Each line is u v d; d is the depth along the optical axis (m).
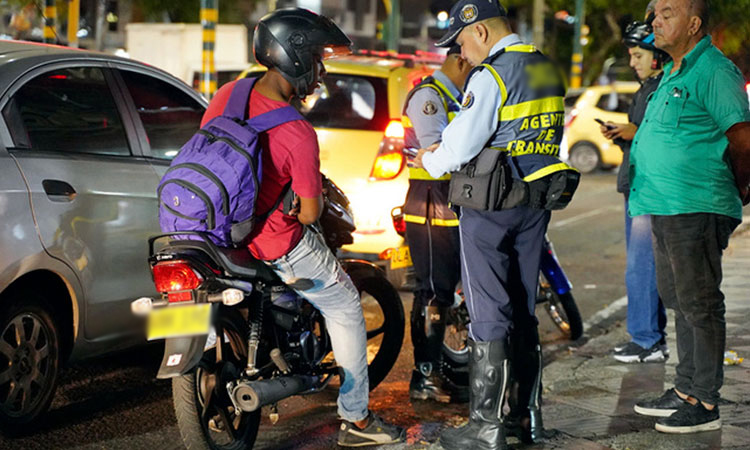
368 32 35.47
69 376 5.47
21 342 4.42
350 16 34.50
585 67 39.59
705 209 4.43
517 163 4.13
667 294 4.79
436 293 5.11
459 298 5.52
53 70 4.75
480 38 4.20
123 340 4.99
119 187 4.81
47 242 4.39
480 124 4.04
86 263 4.61
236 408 3.99
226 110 3.89
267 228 3.97
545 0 35.81
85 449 4.39
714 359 4.54
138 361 5.79
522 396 4.45
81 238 4.58
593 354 6.23
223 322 3.98
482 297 4.22
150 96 5.29
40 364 4.52
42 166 4.46
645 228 5.83
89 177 4.67
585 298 8.13
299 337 4.33
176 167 3.73
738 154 4.30
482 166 4.09
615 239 11.41
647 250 5.85
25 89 4.56
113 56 5.17
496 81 4.04
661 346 6.01
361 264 5.08
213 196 3.67
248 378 4.07
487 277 4.21
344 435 4.44
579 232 11.94
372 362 5.22
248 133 3.75
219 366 4.05
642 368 5.83
